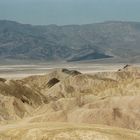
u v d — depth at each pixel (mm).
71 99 122188
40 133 53531
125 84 139125
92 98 123062
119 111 97562
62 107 119812
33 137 53156
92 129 55188
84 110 99688
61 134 53000
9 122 96375
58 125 58219
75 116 98688
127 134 56125
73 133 53219
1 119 123625
